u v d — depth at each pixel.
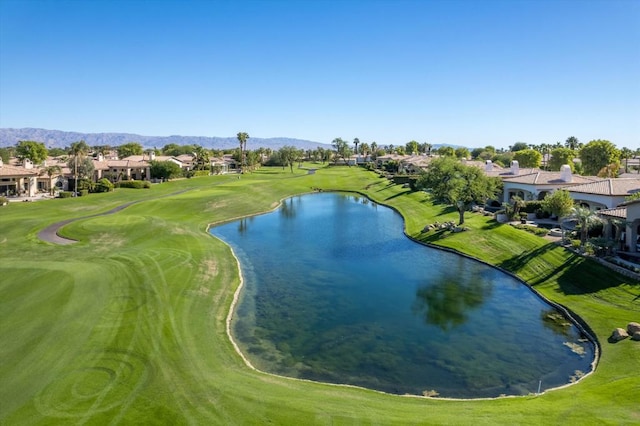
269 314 31.52
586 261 36.75
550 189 65.62
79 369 21.03
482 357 25.06
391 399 19.95
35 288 30.77
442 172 56.06
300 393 20.03
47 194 97.62
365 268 43.12
